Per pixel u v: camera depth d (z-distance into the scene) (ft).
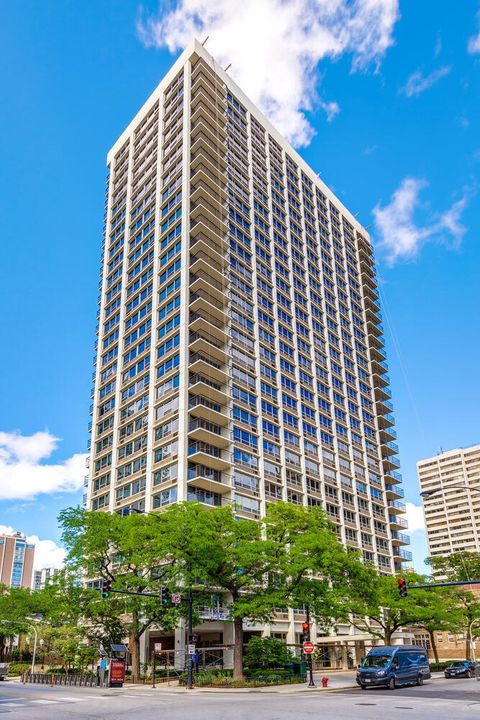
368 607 163.94
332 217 335.26
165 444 193.57
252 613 121.49
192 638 119.65
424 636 334.44
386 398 322.14
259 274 247.91
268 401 224.33
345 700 78.59
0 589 258.78
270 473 214.07
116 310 252.42
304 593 120.47
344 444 269.85
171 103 261.44
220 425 202.28
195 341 199.21
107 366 243.60
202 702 80.59
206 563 118.62
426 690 96.63
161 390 204.85
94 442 235.40
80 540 145.48
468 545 552.41
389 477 295.07
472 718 54.03
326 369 274.16
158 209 243.19
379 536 271.28
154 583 134.92
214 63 268.41
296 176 308.81
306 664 142.72
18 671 198.18
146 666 152.87
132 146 284.41
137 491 199.62
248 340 227.40
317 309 284.00
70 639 155.94
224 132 254.88
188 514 125.70
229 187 248.93
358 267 346.54
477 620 229.66
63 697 93.04
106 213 289.12
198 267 214.69
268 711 63.72
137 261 248.11
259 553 120.06
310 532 127.85
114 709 70.54
